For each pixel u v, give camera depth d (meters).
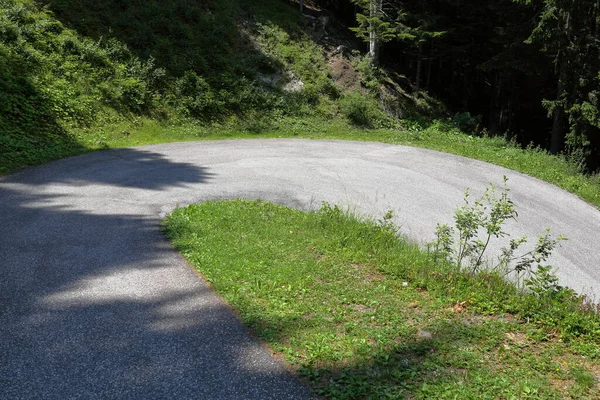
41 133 15.40
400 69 32.56
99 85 19.17
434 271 6.79
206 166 14.86
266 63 25.72
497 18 29.98
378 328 5.00
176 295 5.55
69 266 6.30
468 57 32.69
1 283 5.67
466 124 26.59
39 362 4.10
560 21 21.64
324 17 31.36
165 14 24.83
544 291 6.11
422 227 11.31
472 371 4.21
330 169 15.80
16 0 20.05
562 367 4.47
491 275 6.71
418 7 30.30
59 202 9.65
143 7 24.41
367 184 14.38
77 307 5.15
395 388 3.85
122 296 5.47
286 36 28.19
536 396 3.89
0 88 15.78
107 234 7.73
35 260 6.45
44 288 5.60
